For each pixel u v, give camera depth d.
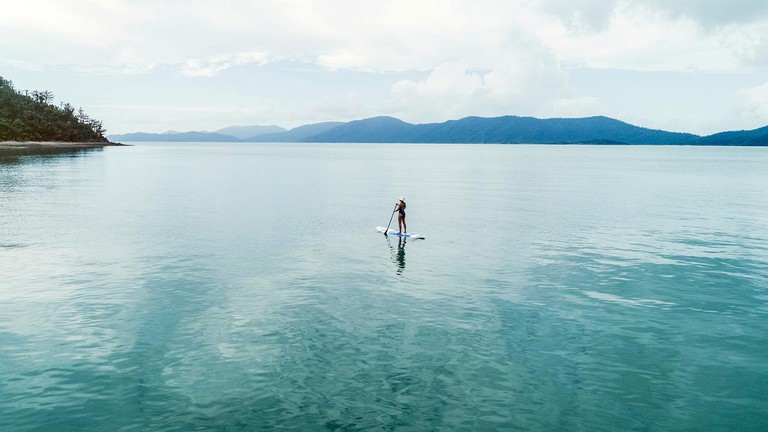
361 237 29.36
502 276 20.84
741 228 33.91
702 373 12.17
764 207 45.72
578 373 12.08
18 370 11.87
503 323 15.33
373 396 10.86
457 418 10.05
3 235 28.16
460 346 13.55
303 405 10.45
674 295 18.42
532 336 14.34
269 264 22.27
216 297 17.39
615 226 34.50
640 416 10.23
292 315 15.74
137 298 17.17
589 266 22.75
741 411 10.48
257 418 9.95
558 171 112.88
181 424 9.72
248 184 66.88
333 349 13.24
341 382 11.46
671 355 13.17
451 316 15.87
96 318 15.26
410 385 11.38
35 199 45.25
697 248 27.09
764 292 18.86
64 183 62.03
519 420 10.02
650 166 140.12
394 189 62.97
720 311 16.69
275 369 12.05
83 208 39.84
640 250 26.48
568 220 37.25
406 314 16.00
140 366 12.14
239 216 36.97
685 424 9.98
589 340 14.09
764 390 11.37
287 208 42.03
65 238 27.52
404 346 13.48
